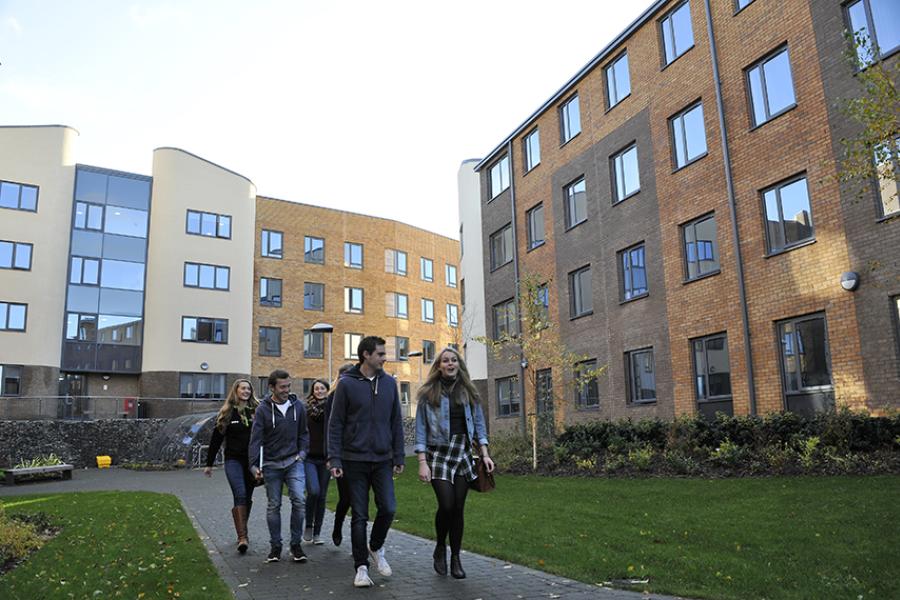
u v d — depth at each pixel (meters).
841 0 13.99
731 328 16.31
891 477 9.97
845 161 10.80
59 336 33.16
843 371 13.55
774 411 14.07
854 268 13.45
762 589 5.46
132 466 26.83
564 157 23.58
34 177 33.44
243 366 38.19
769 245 15.54
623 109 20.66
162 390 35.22
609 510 9.57
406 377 46.88
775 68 15.56
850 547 6.57
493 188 28.69
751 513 8.53
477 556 7.09
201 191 38.00
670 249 18.45
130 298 35.56
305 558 7.01
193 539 8.36
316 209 44.03
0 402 29.92
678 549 6.95
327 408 6.75
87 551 7.61
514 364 25.83
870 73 9.93
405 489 14.05
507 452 18.08
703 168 17.42
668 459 13.44
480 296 32.75
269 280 41.53
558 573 6.21
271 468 7.17
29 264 32.75
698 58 17.73
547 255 24.34
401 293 47.59
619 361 20.34
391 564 6.77
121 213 35.94
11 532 8.00
